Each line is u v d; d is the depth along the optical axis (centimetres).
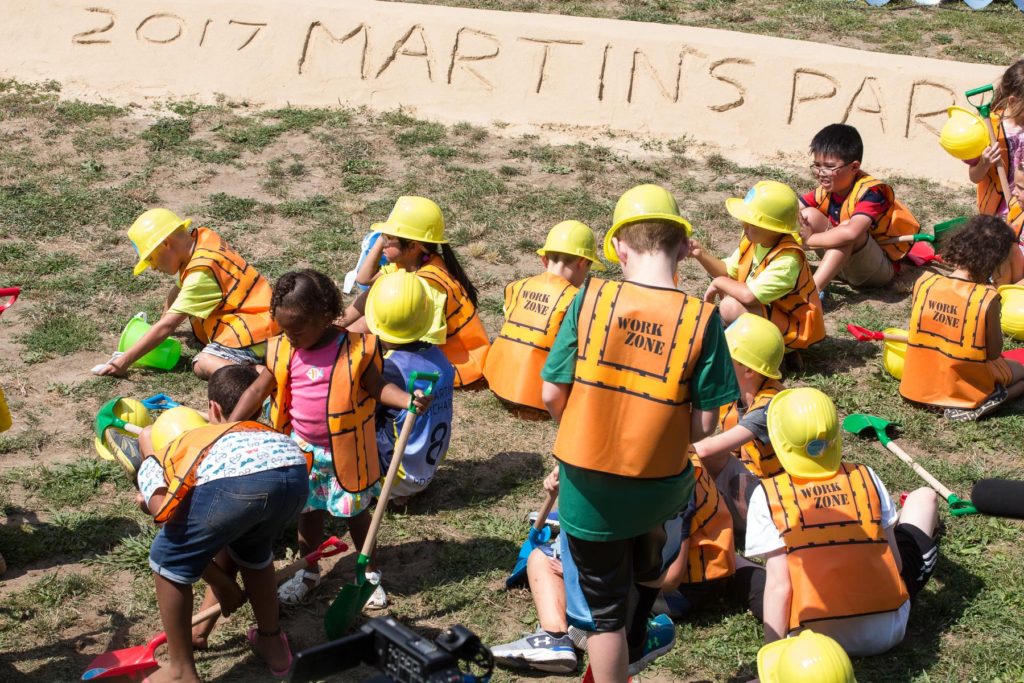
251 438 400
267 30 1152
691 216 934
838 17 1344
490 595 478
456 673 294
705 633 454
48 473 555
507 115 1104
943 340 636
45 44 1159
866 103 1070
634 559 372
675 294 345
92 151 1005
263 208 912
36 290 771
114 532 512
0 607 456
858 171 793
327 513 533
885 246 825
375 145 1041
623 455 345
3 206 891
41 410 623
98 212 894
